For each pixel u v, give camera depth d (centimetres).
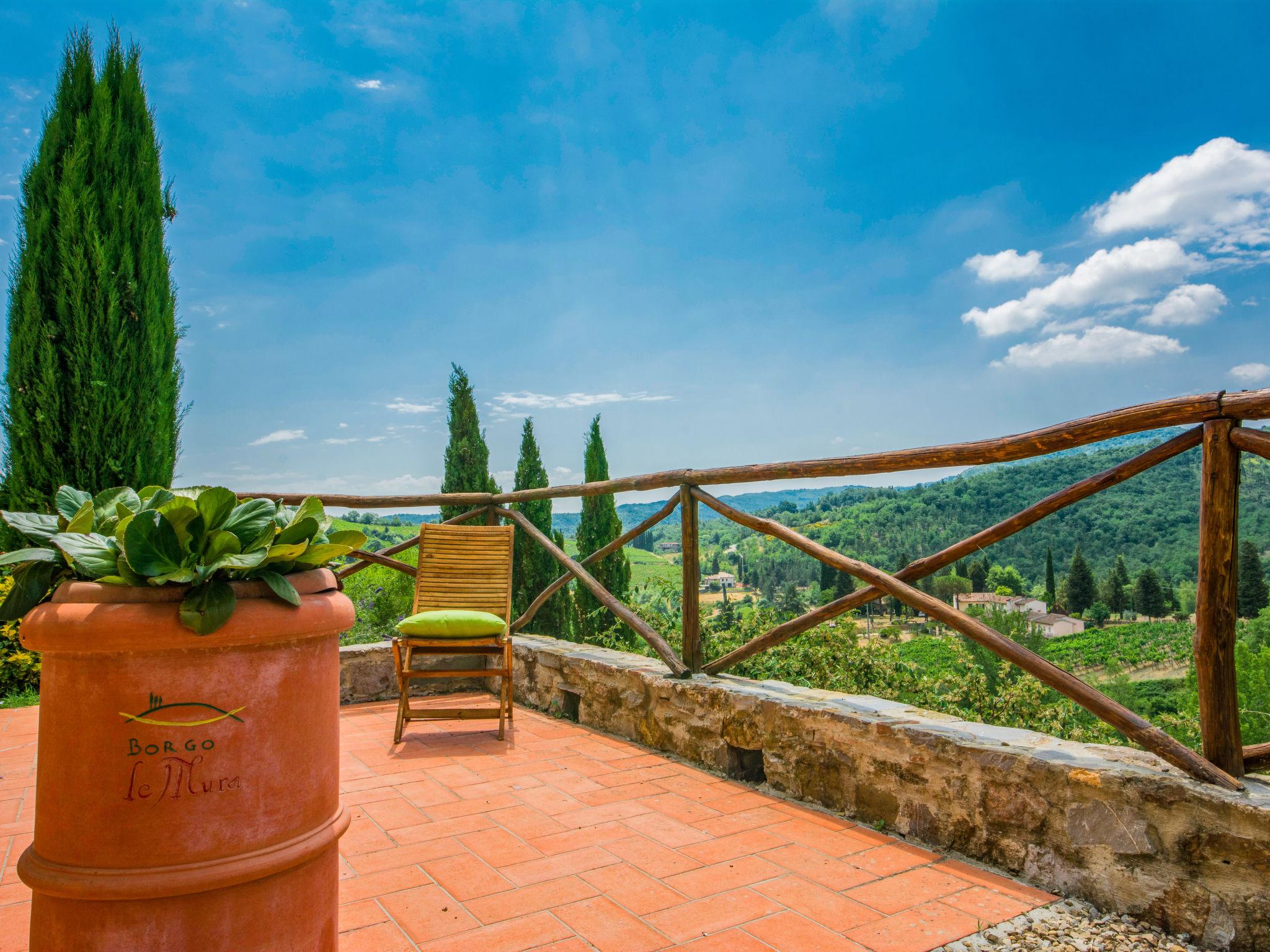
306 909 124
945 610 243
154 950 109
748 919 190
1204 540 187
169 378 581
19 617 124
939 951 173
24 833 247
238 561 116
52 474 517
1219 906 172
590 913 194
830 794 269
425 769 323
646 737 358
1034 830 209
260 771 117
